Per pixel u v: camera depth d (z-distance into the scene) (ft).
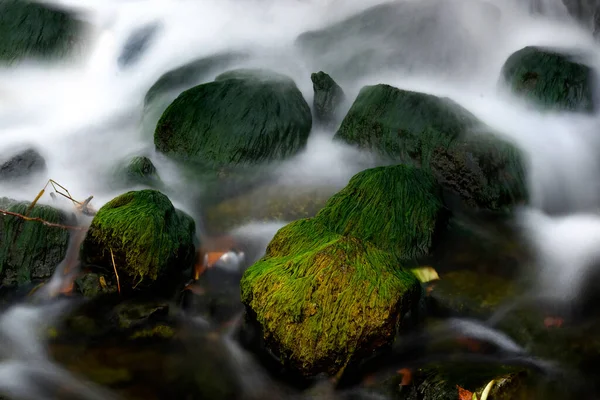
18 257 5.31
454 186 6.07
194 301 5.25
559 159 6.50
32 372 4.71
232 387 4.68
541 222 6.05
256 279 4.94
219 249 5.67
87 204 5.87
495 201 5.97
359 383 4.68
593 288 5.38
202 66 7.69
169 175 6.40
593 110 7.06
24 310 5.12
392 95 6.52
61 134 7.18
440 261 5.55
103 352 4.84
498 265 5.53
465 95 7.42
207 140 6.50
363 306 4.62
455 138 6.12
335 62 7.82
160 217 5.31
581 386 4.69
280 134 6.53
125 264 5.19
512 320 5.08
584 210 6.32
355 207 5.65
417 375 4.67
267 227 5.87
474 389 4.50
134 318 5.04
